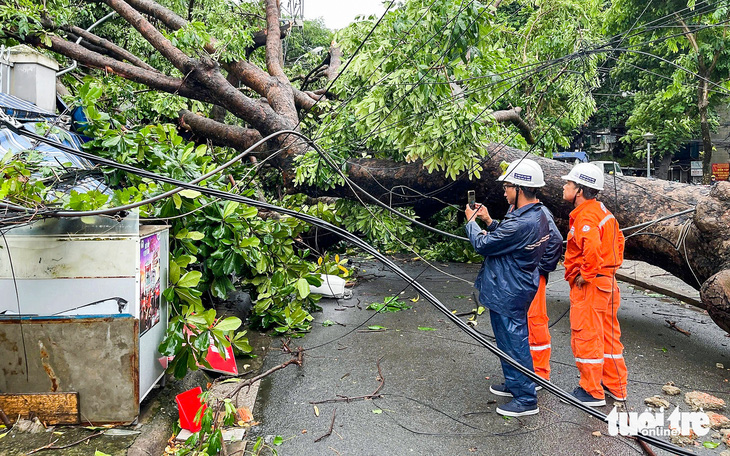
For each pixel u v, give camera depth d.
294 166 7.52
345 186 7.37
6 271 3.30
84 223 3.30
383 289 7.82
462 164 5.93
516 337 3.68
